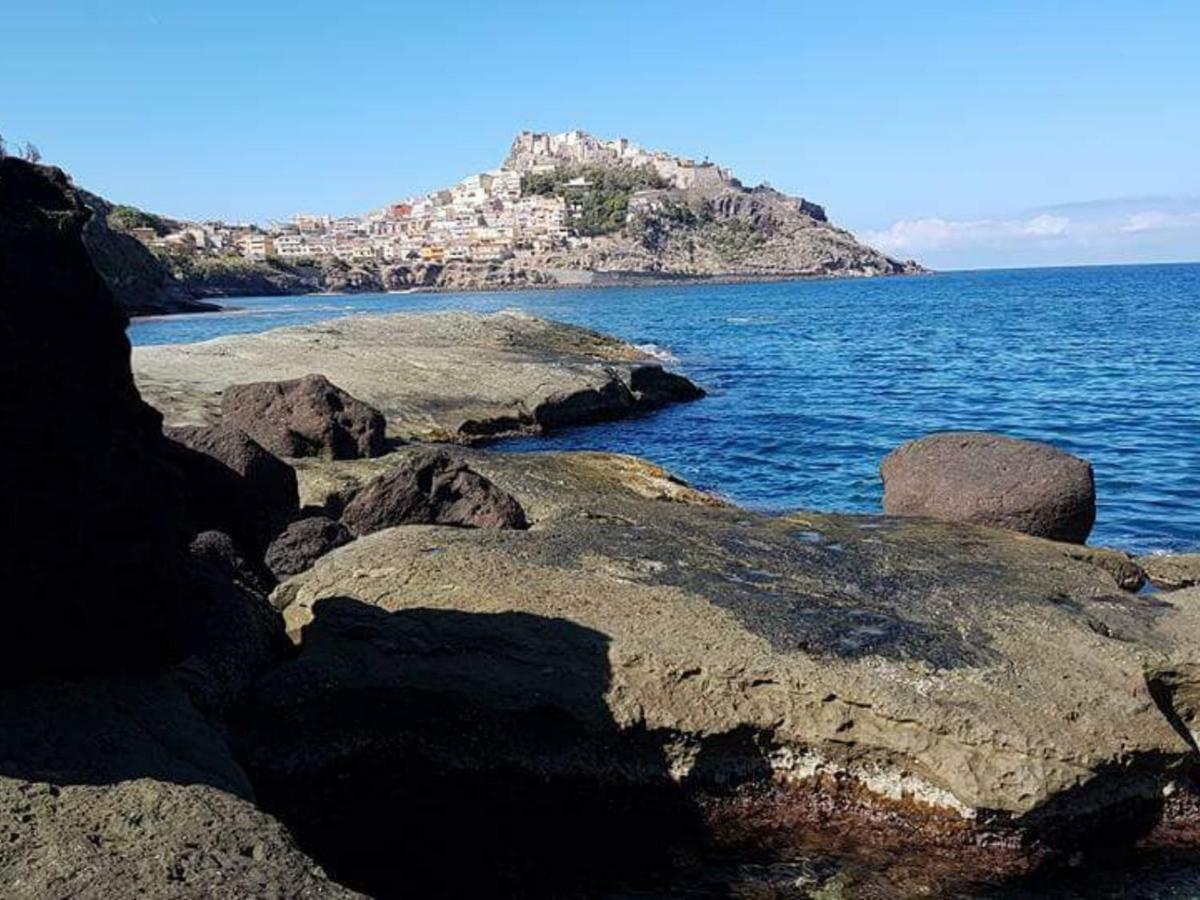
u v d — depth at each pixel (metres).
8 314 6.83
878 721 8.48
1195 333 61.19
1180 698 9.23
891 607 9.99
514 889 7.82
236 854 6.02
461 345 38.88
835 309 103.06
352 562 10.73
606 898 7.70
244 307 122.25
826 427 30.05
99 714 7.06
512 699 8.66
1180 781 8.59
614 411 32.38
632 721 8.62
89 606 7.29
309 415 17.84
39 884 5.57
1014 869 8.12
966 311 93.69
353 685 8.64
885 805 8.58
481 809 8.74
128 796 6.33
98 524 7.31
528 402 30.06
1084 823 8.27
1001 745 8.19
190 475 11.55
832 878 7.98
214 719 8.17
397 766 8.73
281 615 10.32
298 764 8.47
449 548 10.91
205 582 9.31
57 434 7.03
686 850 8.37
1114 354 49.06
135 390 8.23
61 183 7.88
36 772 6.34
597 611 9.59
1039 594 10.44
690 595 9.93
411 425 27.33
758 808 8.79
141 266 109.31
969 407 33.38
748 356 52.03
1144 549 17.25
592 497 15.98
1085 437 27.33
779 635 9.20
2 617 6.79
